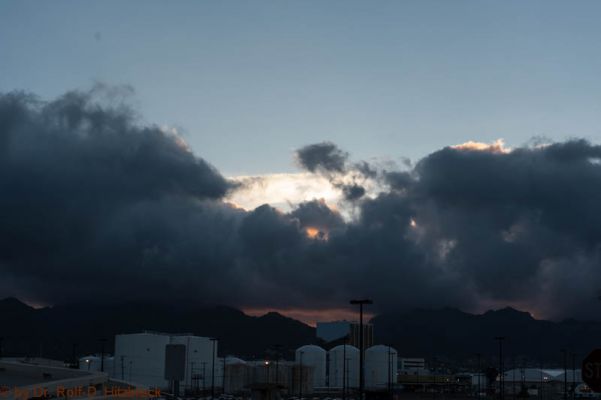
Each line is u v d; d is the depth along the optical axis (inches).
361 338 4234.7
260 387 5398.6
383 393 6963.6
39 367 4827.8
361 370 4190.5
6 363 5017.2
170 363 3120.1
